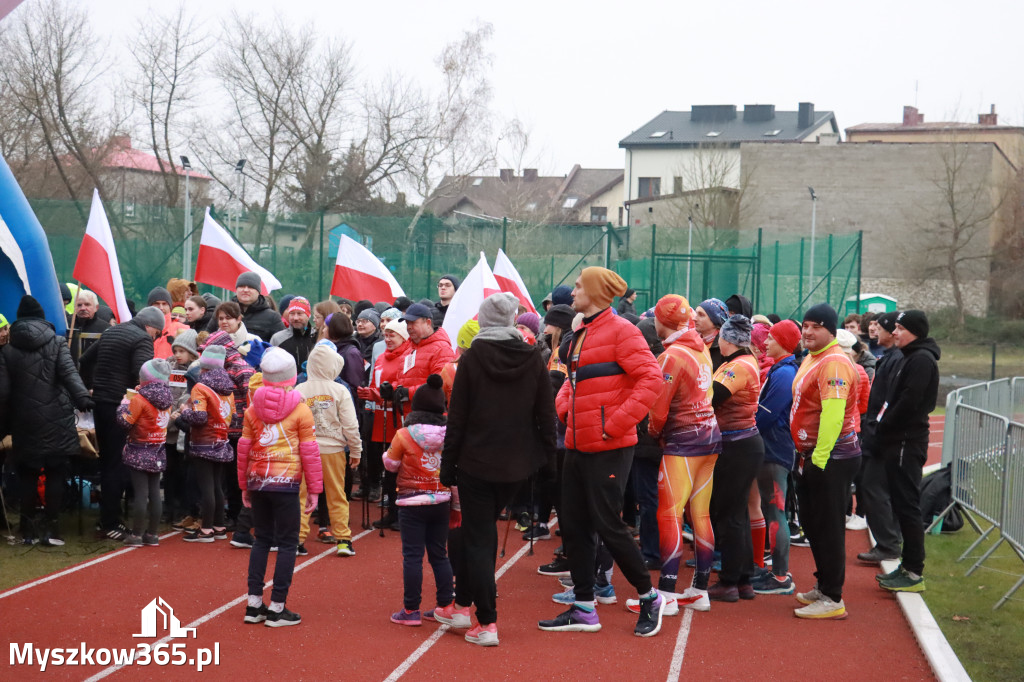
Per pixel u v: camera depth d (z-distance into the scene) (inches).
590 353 245.9
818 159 1881.2
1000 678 235.5
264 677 217.0
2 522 353.7
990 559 361.1
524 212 1835.6
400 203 1492.4
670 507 266.8
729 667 232.5
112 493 342.3
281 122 1417.3
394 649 238.2
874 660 241.3
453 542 253.4
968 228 1760.6
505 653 237.1
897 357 341.1
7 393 319.3
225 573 305.3
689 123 2603.3
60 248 839.1
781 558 300.5
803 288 1059.9
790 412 289.0
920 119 2783.0
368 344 414.0
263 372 254.1
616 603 285.0
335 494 331.3
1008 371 1321.4
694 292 1042.7
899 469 303.7
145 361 341.4
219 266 507.8
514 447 236.8
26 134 1243.2
